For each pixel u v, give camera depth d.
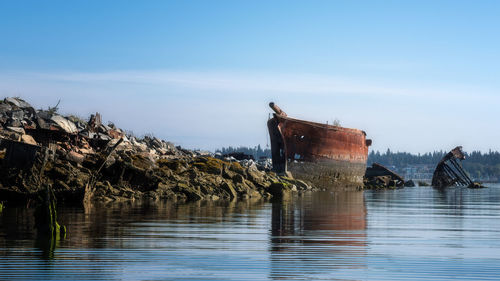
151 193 47.28
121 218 31.36
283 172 77.94
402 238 26.05
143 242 23.31
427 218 36.00
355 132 92.44
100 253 20.80
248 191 55.69
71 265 18.84
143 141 76.81
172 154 73.12
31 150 38.84
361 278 18.16
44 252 20.73
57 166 42.06
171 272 18.33
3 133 47.12
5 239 23.14
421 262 20.47
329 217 35.16
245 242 23.95
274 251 22.00
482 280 18.06
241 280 17.56
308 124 81.44
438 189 102.44
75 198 40.16
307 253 21.77
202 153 92.44
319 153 83.75
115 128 69.81
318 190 78.75
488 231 28.94
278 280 17.67
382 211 41.56
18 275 17.55
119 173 47.12
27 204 37.91
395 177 114.75
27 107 54.44
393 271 19.08
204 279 17.59
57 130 51.06
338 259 20.78
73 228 26.92
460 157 116.00
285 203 47.47
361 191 86.06
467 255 21.81
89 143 55.81
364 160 97.50
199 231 26.95
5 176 38.44
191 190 49.41
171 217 32.66
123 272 18.17
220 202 46.16
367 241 24.97
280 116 78.81
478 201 57.72
